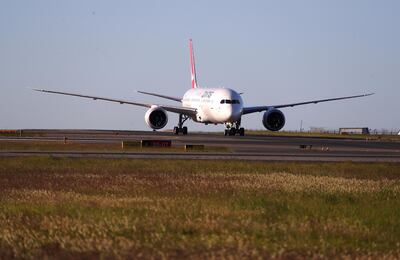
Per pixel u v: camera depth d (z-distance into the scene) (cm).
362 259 4619
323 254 4731
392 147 19900
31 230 5453
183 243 4984
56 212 6300
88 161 12325
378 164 12756
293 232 5469
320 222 5953
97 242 4969
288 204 6988
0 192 7850
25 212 6309
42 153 14888
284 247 4903
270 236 5309
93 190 8125
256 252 4712
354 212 6531
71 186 8519
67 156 13862
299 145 19950
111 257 4591
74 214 6178
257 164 12194
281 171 11031
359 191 8412
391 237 5375
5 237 5138
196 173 10400
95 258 4588
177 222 5781
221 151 16475
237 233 5366
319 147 18962
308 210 6588
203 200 7219
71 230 5425
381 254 4778
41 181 9075
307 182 9262
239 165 11906
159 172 10494
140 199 7262
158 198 7388
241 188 8456
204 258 4572
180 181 9175
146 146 17712
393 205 7138
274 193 8006
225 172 10638
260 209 6606
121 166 11431
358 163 12950
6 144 18225
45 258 4547
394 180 9975
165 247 4862
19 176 9725
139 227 5566
